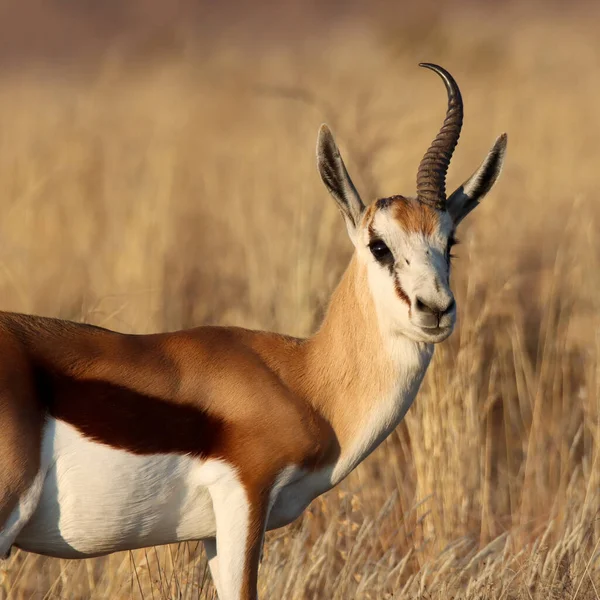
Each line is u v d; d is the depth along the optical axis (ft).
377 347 65.31
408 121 170.09
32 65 405.80
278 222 138.10
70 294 126.21
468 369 95.91
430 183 66.59
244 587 61.41
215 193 171.83
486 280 117.80
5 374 58.08
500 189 163.73
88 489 60.18
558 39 328.08
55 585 77.15
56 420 59.47
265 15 509.76
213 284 132.98
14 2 496.23
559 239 147.64
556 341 108.27
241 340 65.21
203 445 61.72
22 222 143.54
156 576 77.36
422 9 333.42
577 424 104.99
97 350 61.16
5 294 123.44
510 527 90.43
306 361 65.62
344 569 76.95
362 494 88.99
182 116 239.71
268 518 63.87
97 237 147.43
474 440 92.38
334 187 68.80
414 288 62.54
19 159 169.37
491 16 424.05
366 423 65.36
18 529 58.65
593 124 223.92
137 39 313.94
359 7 504.02
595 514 80.69
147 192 151.33
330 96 210.18
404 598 73.82
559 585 73.77
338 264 113.29
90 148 192.03
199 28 432.66
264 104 242.99
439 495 86.48
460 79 264.11
